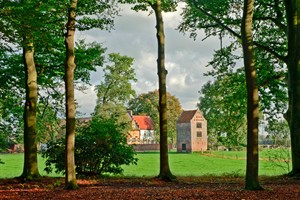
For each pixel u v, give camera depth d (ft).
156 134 399.65
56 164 69.92
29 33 46.26
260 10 80.53
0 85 76.79
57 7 55.72
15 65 75.87
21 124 90.07
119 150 71.36
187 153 324.80
